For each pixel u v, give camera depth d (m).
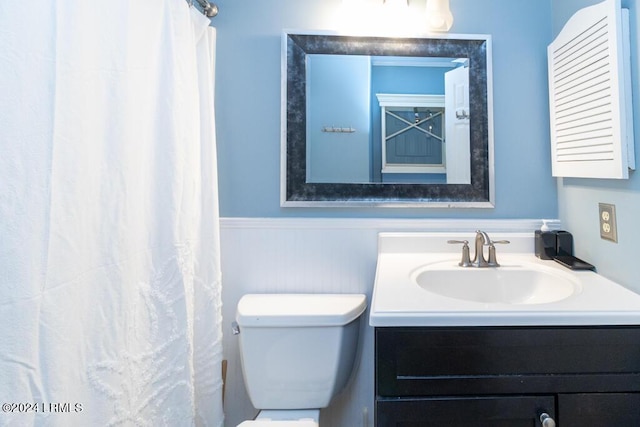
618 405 0.74
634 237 0.91
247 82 1.35
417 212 1.35
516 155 1.35
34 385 0.61
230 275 1.35
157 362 0.96
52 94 0.63
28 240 0.60
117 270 0.82
